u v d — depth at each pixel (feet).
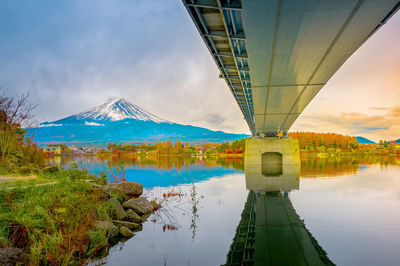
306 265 23.45
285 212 45.47
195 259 24.67
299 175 111.65
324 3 31.78
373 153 510.58
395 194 62.28
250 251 26.94
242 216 42.52
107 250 26.22
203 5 37.83
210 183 87.35
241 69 63.52
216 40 52.24
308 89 71.77
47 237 21.52
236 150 510.17
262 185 82.12
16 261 17.01
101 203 33.58
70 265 20.80
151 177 103.91
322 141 605.31
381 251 26.91
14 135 59.57
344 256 25.73
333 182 85.66
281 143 178.40
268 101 87.71
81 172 52.19
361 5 31.89
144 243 28.58
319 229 35.17
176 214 42.52
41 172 49.85
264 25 37.29
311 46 43.78
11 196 27.30
